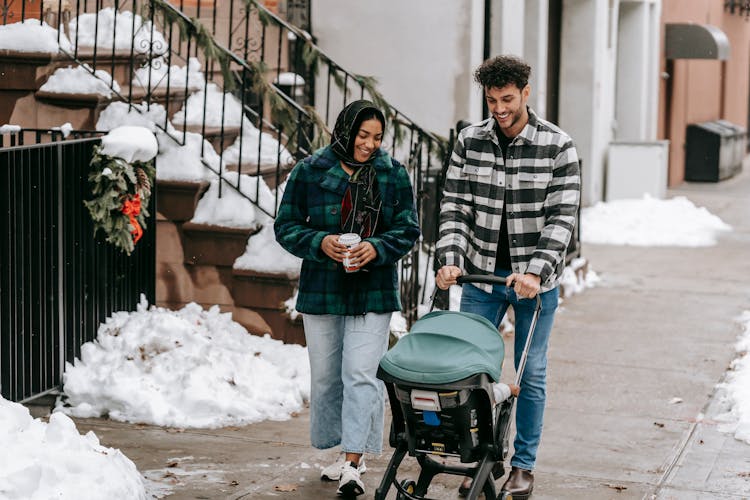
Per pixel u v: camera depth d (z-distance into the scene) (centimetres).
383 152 579
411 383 464
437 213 884
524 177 549
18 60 829
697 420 737
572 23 1889
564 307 1139
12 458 479
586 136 1905
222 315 817
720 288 1264
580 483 604
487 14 1352
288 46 1295
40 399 686
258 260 807
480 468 486
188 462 617
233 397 706
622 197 1953
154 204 798
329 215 570
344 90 1002
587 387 823
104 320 755
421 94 1336
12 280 653
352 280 567
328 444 596
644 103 2173
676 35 2341
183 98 937
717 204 2112
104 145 725
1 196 639
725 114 3086
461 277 529
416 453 493
